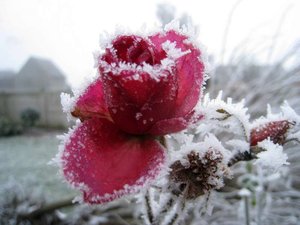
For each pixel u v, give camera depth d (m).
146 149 0.11
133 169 0.11
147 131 0.12
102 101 0.12
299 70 0.50
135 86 0.11
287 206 0.44
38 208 0.56
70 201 0.54
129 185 0.10
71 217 0.55
